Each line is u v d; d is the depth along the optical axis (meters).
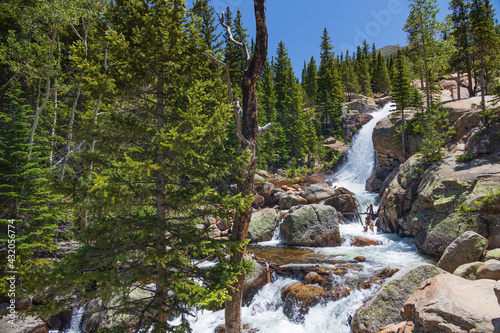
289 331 10.34
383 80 77.19
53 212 11.55
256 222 22.03
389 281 9.32
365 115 56.84
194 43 7.87
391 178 29.47
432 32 28.72
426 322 6.15
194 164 6.93
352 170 45.88
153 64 7.23
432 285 7.25
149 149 7.14
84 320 10.79
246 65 8.69
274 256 16.98
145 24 7.48
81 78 6.42
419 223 17.61
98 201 5.93
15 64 14.15
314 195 30.05
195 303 5.93
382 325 8.41
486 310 5.80
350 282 12.18
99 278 6.01
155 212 8.40
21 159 11.69
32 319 10.80
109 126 6.57
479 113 21.48
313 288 11.66
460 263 11.86
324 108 62.56
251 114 8.72
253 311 11.79
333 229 19.34
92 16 14.80
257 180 36.16
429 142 21.28
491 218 13.41
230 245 7.28
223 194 7.20
